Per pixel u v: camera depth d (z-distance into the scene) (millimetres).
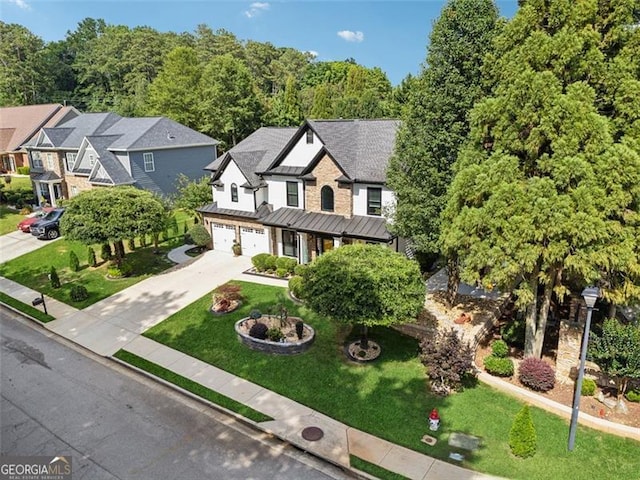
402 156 19219
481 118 15672
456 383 15062
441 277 24469
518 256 13773
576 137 13195
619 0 14086
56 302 23719
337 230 23859
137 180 39156
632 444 12523
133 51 82250
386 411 14078
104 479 11438
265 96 78750
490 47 17031
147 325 20594
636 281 14273
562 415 13719
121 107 70938
